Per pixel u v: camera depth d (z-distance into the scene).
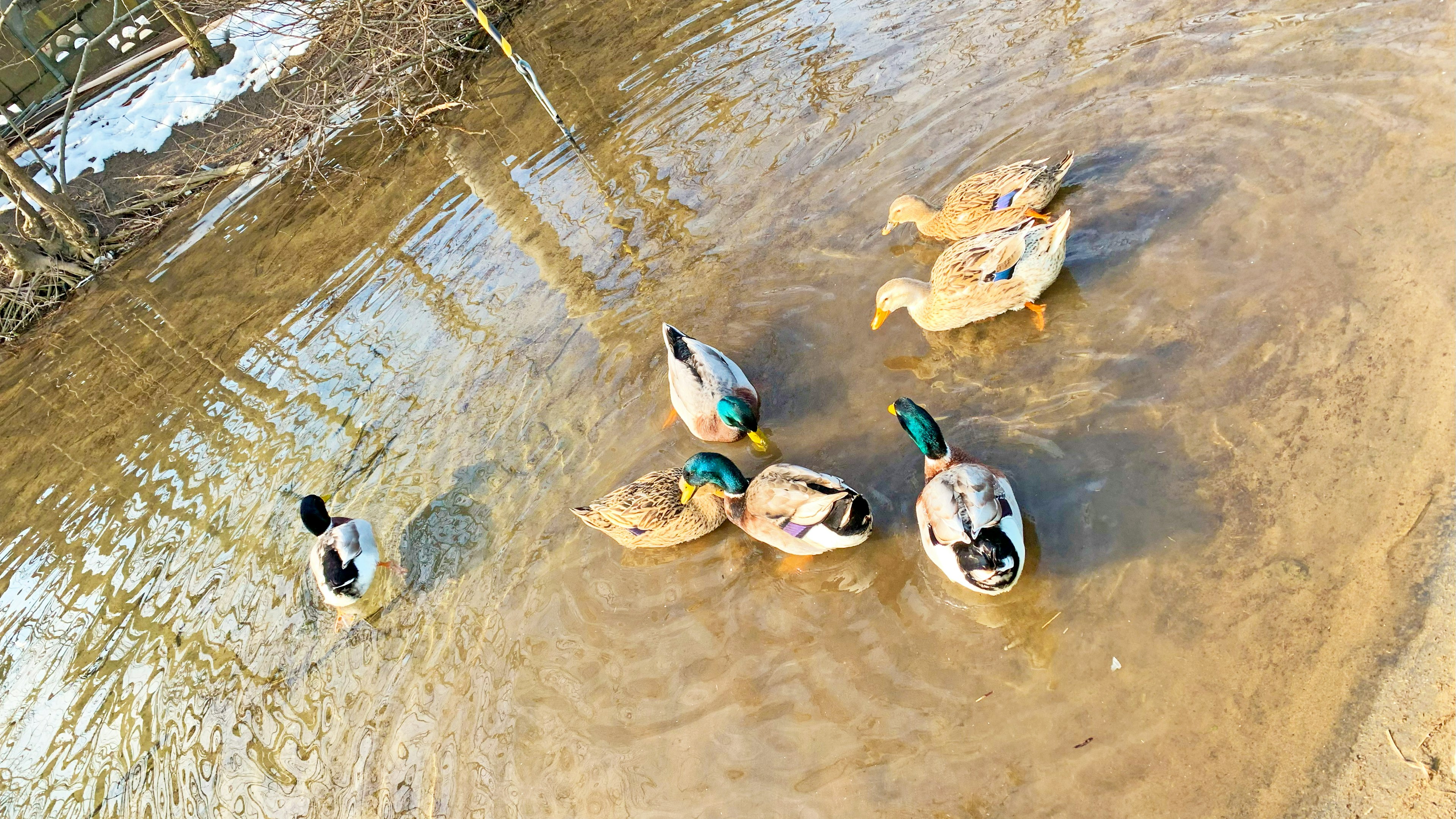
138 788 2.41
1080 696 1.92
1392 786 1.67
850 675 2.10
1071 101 2.98
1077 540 2.12
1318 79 2.68
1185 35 3.00
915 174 3.03
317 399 3.30
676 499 2.35
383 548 2.68
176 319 4.03
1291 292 2.29
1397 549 1.88
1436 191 2.31
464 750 2.23
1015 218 2.67
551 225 3.55
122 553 3.06
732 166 3.41
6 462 3.69
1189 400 2.23
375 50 4.71
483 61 4.90
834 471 2.45
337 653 2.51
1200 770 1.78
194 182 4.80
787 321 2.83
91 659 2.77
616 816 2.05
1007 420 2.37
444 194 4.07
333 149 4.77
